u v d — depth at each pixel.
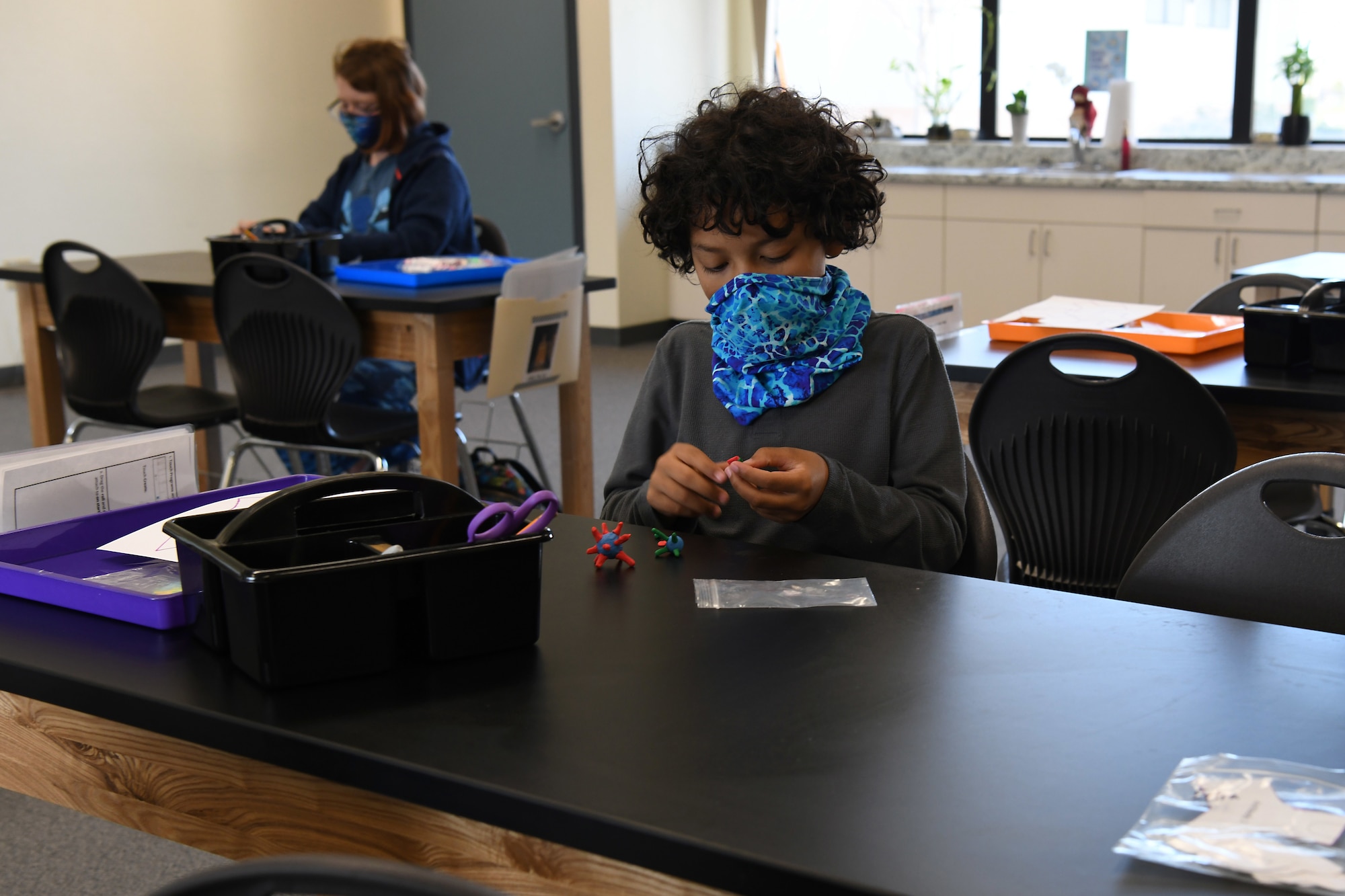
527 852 0.69
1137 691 0.79
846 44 6.30
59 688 0.84
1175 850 0.59
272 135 6.38
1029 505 2.08
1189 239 4.87
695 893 0.63
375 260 3.22
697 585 1.01
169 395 3.25
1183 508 1.16
